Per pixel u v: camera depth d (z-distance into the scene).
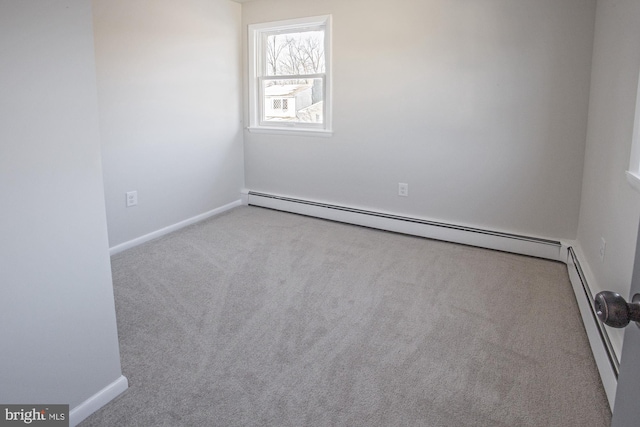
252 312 2.58
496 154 3.55
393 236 3.98
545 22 3.20
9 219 1.43
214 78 4.33
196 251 3.56
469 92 3.56
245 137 4.82
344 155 4.25
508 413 1.78
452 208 3.83
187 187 4.20
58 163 1.54
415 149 3.88
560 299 2.77
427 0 3.60
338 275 3.11
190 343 2.26
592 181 2.87
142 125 3.67
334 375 2.01
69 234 1.61
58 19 1.48
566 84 3.20
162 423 1.71
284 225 4.25
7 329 1.46
